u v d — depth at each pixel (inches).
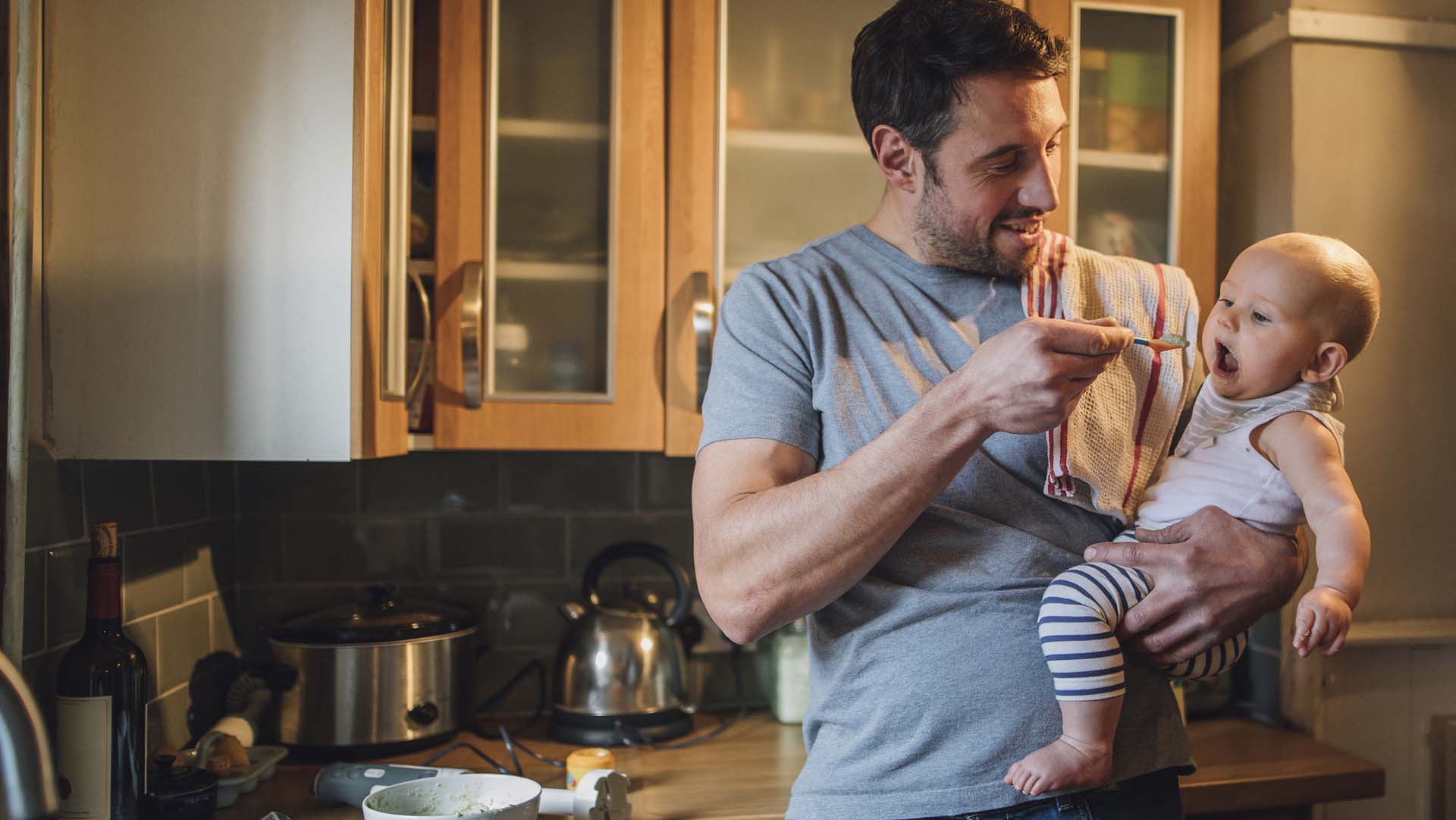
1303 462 38.8
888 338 39.3
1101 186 67.0
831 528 34.2
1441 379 68.6
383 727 61.4
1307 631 35.6
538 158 62.4
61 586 48.9
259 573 70.2
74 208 48.6
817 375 38.9
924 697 35.8
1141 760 37.5
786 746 64.3
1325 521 37.4
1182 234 67.1
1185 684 69.7
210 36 48.9
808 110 64.8
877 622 36.8
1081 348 32.5
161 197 48.9
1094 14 66.9
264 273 48.8
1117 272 41.6
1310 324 39.0
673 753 62.7
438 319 60.4
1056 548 38.4
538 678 72.7
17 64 45.9
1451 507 68.2
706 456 38.9
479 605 72.6
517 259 62.1
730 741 65.3
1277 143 68.8
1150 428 40.4
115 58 48.8
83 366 48.5
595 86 62.9
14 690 23.8
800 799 38.0
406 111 56.6
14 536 43.9
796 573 34.8
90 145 48.7
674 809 53.0
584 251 62.8
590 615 66.7
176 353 48.8
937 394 34.0
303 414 48.6
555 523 73.5
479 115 61.0
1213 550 37.6
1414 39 68.4
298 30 48.9
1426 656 68.0
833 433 38.0
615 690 64.5
